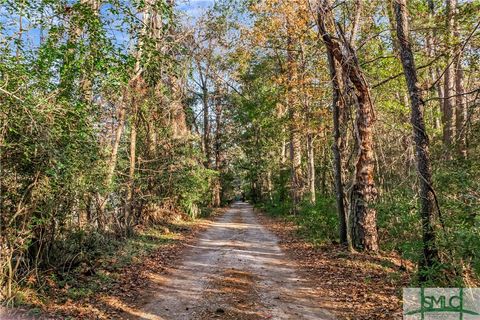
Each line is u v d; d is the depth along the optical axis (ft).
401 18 24.75
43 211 25.39
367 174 37.83
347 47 34.60
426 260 22.16
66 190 27.40
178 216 72.43
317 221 49.06
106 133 40.19
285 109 74.95
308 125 62.59
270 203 111.55
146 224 57.06
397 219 27.91
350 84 37.01
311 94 59.93
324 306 22.70
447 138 43.32
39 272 25.80
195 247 45.50
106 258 34.27
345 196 41.09
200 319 20.70
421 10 42.47
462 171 26.25
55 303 22.62
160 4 30.09
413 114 24.21
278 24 57.88
